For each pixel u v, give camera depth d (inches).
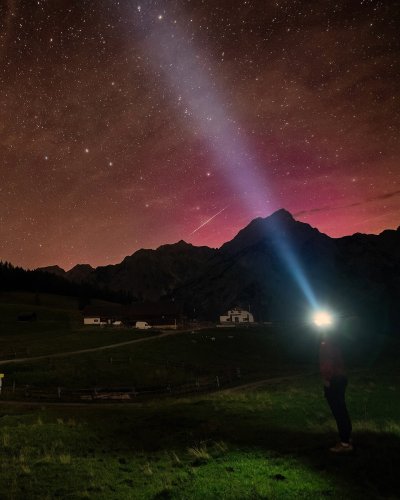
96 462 453.4
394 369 2142.0
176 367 2573.8
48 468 434.3
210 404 912.3
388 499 305.6
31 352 2928.2
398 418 636.1
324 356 413.7
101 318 5280.5
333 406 413.4
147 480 384.2
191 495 336.2
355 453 400.8
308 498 314.0
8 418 808.9
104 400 1616.6
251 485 346.9
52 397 1670.8
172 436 565.0
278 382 1772.9
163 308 5423.2
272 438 502.3
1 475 414.9
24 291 7682.1
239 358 3083.2
